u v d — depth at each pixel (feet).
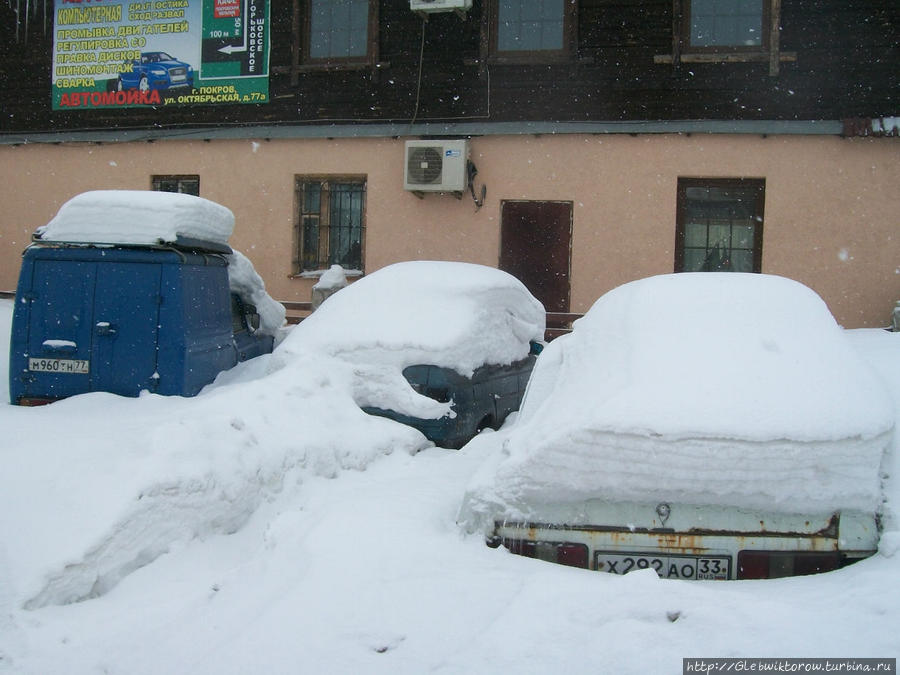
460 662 10.53
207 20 48.06
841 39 41.22
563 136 43.88
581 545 12.60
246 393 19.35
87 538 13.67
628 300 15.93
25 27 50.65
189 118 48.44
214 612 12.53
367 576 12.64
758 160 41.88
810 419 12.25
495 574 12.33
